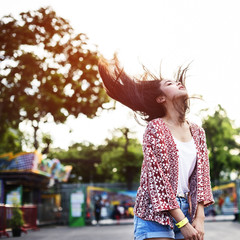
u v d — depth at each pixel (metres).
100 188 33.28
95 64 13.16
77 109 13.67
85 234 17.88
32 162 23.03
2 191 22.95
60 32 12.83
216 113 40.50
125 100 2.46
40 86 13.36
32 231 21.56
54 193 31.27
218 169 41.38
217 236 14.55
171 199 2.22
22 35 12.63
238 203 27.59
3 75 13.09
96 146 54.59
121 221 31.81
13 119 14.54
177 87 2.41
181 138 2.37
